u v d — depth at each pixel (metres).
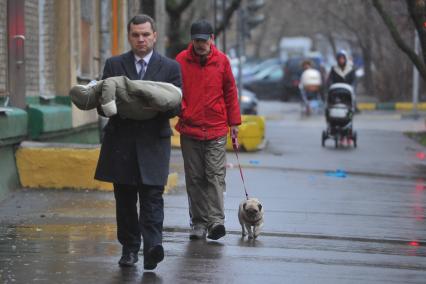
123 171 11.66
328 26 74.31
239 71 44.34
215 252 13.42
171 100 11.38
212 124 14.38
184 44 44.44
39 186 18.98
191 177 14.52
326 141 35.69
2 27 18.73
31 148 18.97
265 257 13.13
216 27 44.50
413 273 12.30
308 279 11.75
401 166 27.22
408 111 58.81
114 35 25.28
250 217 14.48
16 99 19.72
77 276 11.56
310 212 17.64
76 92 11.50
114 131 11.70
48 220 15.70
